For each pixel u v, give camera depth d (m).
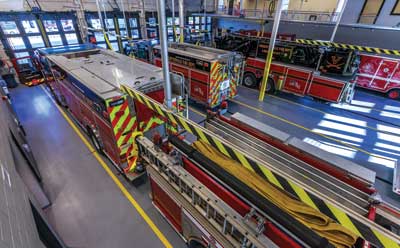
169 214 3.60
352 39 11.14
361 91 10.33
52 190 4.59
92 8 11.90
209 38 16.62
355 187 2.20
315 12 14.68
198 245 3.10
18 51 10.36
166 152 3.34
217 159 2.93
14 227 1.54
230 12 18.25
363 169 2.37
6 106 5.82
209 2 17.89
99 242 3.62
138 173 4.51
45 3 10.51
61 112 7.81
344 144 6.30
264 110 8.30
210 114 3.47
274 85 9.50
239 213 2.36
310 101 9.16
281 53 8.99
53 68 6.18
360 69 9.65
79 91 4.77
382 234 1.31
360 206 1.94
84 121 5.51
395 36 9.83
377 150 6.06
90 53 7.27
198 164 2.82
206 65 6.89
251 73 10.17
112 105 3.58
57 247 3.09
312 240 1.74
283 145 2.79
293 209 2.21
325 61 8.07
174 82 4.60
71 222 3.93
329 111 8.29
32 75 10.48
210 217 2.55
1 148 2.68
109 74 4.66
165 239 3.68
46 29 10.80
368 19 12.17
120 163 4.34
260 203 2.11
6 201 1.66
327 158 2.56
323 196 1.56
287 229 1.92
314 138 6.59
